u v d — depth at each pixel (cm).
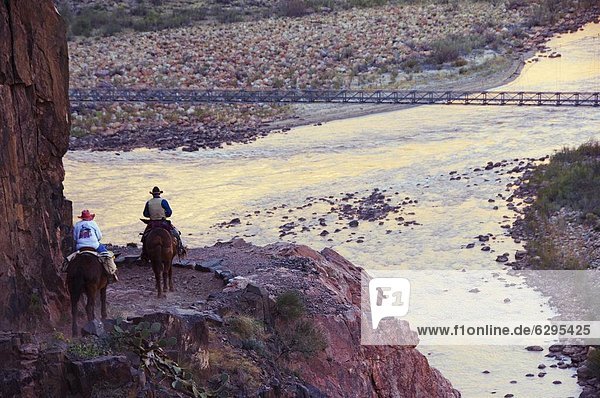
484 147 6109
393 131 6775
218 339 1916
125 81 8631
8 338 1564
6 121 1784
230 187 5503
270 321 2092
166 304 2164
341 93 7781
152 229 2241
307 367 2016
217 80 8662
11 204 1788
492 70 8519
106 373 1557
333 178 5578
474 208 4759
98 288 1764
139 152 6481
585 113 6950
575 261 3875
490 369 3006
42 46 1881
